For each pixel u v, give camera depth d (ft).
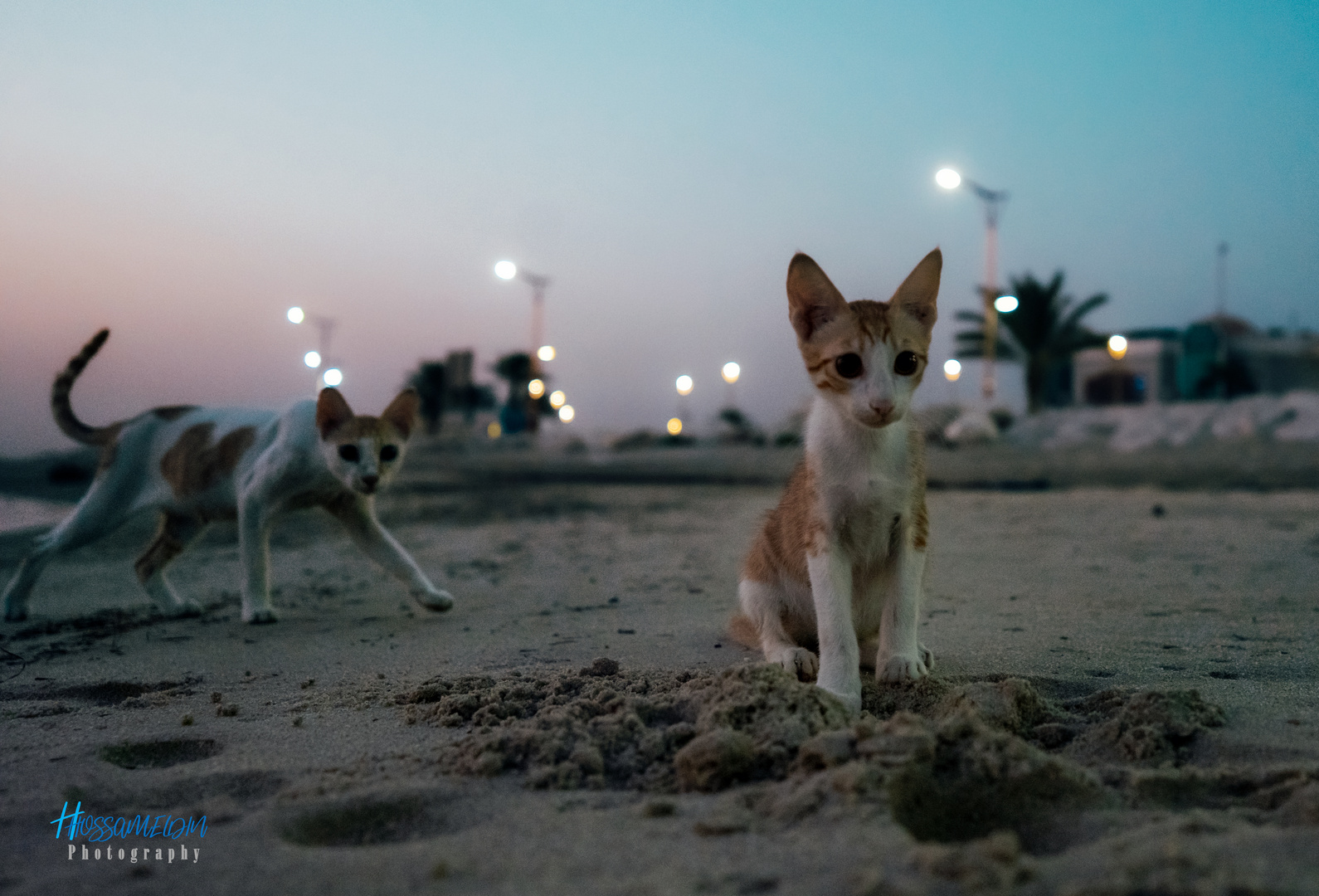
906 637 2.58
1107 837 1.71
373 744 2.25
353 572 5.11
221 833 1.81
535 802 1.90
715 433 24.54
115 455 4.05
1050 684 2.60
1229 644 2.98
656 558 5.31
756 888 1.47
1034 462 13.00
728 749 1.95
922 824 1.85
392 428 3.78
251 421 3.98
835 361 2.52
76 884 1.61
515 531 7.08
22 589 4.00
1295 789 1.82
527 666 2.90
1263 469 10.66
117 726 2.43
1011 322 21.68
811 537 2.58
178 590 4.65
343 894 1.51
